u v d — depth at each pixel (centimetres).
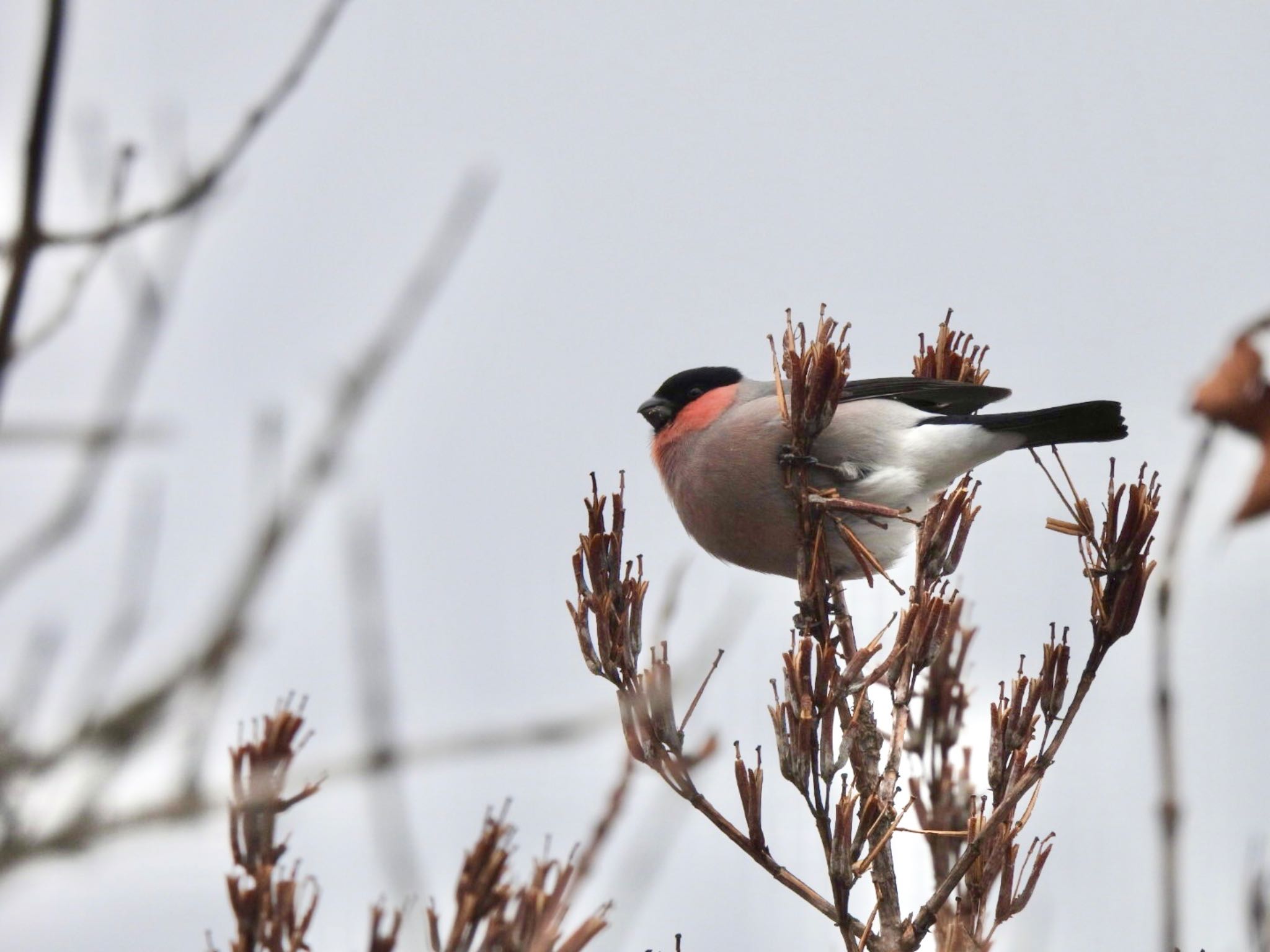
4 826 425
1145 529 656
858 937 676
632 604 707
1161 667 553
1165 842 545
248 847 556
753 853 671
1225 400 352
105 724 446
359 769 505
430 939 528
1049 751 662
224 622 461
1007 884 654
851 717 681
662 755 673
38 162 489
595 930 545
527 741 516
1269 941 571
